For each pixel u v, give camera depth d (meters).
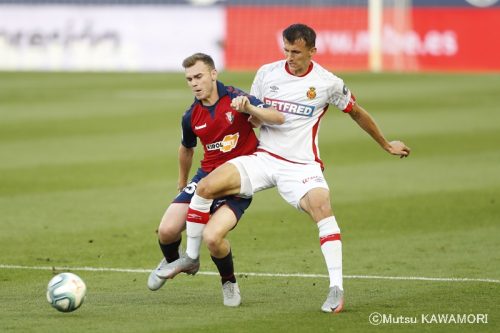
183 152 27.34
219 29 114.31
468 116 72.62
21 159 54.03
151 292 27.22
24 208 40.78
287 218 39.34
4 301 25.81
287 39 25.66
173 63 113.88
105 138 62.22
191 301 26.06
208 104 26.11
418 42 113.31
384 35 114.00
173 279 29.03
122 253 32.78
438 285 28.12
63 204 41.75
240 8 114.44
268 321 23.69
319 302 25.95
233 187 25.69
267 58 114.12
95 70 113.25
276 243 34.62
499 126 67.44
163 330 22.70
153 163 53.06
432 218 39.12
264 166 26.27
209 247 24.97
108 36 114.56
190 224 25.59
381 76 104.69
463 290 27.44
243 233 36.41
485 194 44.31
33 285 27.98
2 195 43.69
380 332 22.78
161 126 67.50
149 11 114.25
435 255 32.53
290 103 26.17
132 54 114.38
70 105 79.06
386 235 35.97
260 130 26.94
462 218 39.12
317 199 25.47
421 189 45.66
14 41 115.44
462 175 49.50
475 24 111.44
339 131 65.69
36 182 47.06
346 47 113.38
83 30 114.50
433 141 61.06
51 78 103.25
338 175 49.72
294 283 28.50
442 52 112.56
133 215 39.56
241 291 27.44
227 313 24.58
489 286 27.95
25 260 31.52
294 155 26.25
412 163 53.28
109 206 41.44
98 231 36.41
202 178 26.42
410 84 96.12
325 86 26.14
